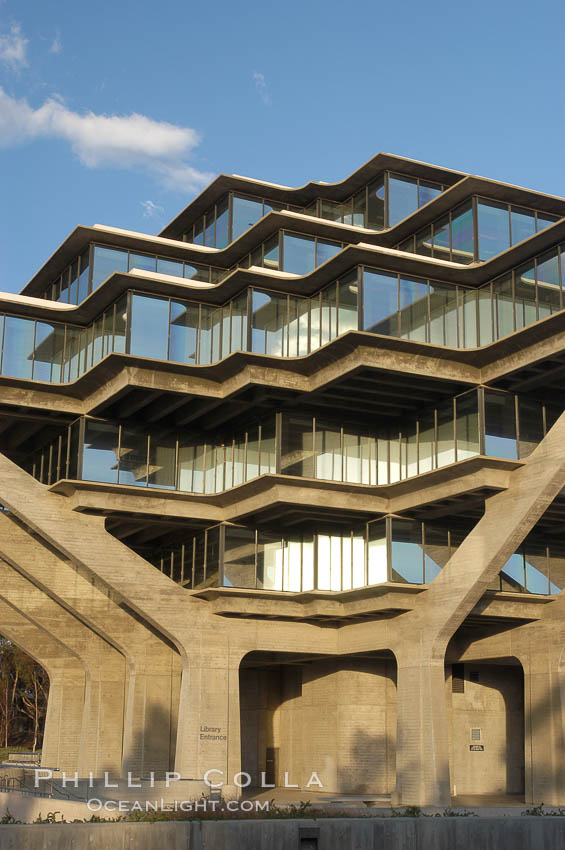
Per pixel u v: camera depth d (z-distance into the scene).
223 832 16.53
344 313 35.53
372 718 41.75
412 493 36.66
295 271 40.38
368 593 37.22
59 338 39.78
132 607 38.47
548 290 33.69
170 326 37.56
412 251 40.91
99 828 15.98
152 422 39.44
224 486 39.75
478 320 36.31
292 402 37.41
